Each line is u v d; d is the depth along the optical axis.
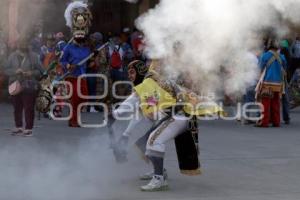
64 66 27.31
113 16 25.41
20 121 25.75
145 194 15.95
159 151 16.02
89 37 28.08
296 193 16.27
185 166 16.09
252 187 16.91
